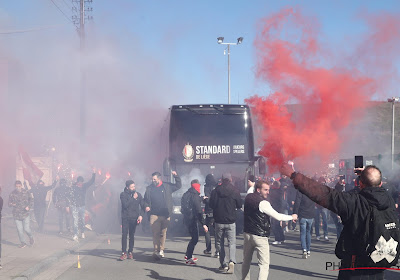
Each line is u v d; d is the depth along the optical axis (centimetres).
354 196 357
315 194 355
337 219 1167
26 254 959
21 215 1070
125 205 956
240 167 1395
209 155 1395
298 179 358
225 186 818
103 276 784
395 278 768
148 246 1152
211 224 1005
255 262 938
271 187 1214
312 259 956
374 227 349
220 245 829
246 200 655
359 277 358
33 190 1394
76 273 812
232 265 805
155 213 952
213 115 1411
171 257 981
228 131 1405
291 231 1486
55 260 920
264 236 641
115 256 999
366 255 352
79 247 1123
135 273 810
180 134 1396
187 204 904
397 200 1111
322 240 1261
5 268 803
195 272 820
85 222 1422
